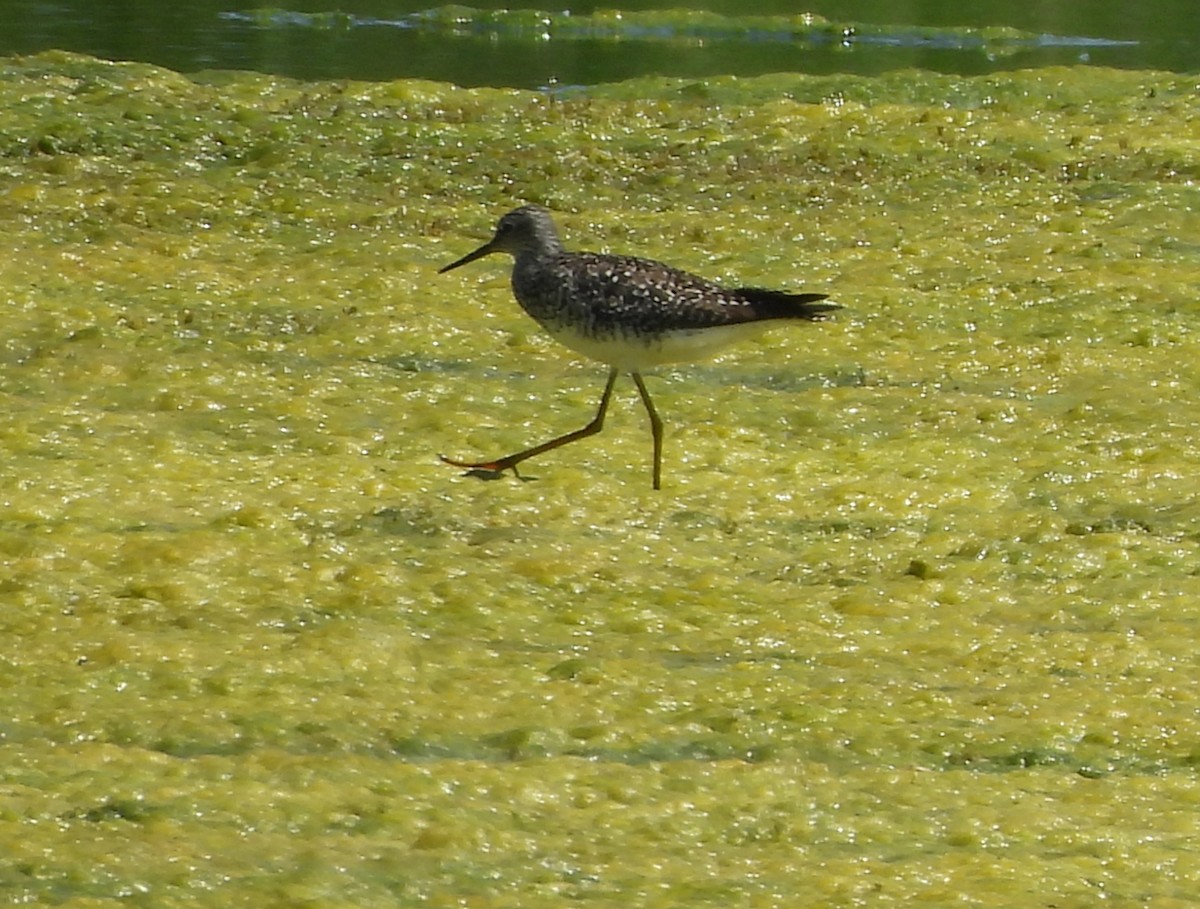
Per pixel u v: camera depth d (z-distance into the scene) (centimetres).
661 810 1000
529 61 2812
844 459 1506
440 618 1205
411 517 1342
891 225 2091
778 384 1669
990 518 1402
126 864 910
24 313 1672
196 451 1438
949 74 2706
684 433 1537
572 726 1077
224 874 909
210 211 2014
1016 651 1197
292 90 2422
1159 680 1166
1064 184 2252
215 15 3008
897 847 977
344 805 980
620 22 3062
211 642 1141
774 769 1046
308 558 1262
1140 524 1404
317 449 1468
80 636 1138
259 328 1705
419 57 2800
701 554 1328
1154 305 1889
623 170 2241
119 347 1620
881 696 1130
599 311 1421
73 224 1934
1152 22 3169
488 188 2166
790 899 915
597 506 1395
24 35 2800
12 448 1409
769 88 2559
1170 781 1056
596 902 904
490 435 1514
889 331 1789
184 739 1041
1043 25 3127
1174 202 2192
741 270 1934
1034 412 1612
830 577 1304
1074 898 925
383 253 1925
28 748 1019
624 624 1216
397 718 1072
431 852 940
